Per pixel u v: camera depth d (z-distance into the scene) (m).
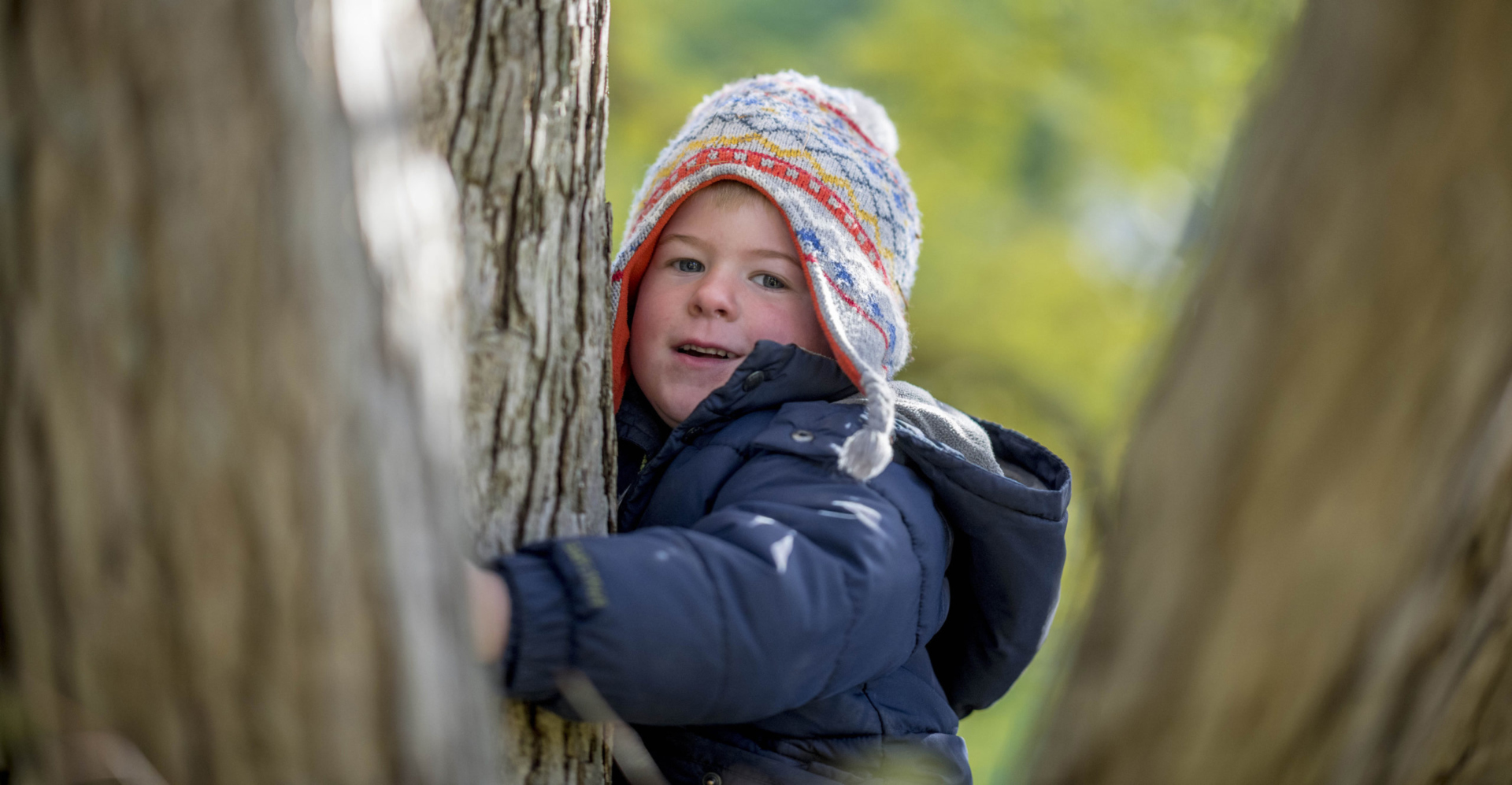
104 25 1.21
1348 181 1.28
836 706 2.57
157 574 1.26
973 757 7.05
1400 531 1.33
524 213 2.19
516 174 2.17
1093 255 8.50
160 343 1.23
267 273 1.22
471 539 2.01
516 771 2.16
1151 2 7.77
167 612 1.27
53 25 1.22
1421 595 1.37
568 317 2.28
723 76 8.53
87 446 1.25
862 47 8.41
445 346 1.44
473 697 1.43
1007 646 2.95
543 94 2.21
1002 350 8.38
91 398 1.24
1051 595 2.89
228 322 1.22
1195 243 1.60
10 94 1.24
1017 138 8.27
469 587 1.50
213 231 1.21
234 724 1.29
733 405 2.71
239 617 1.27
